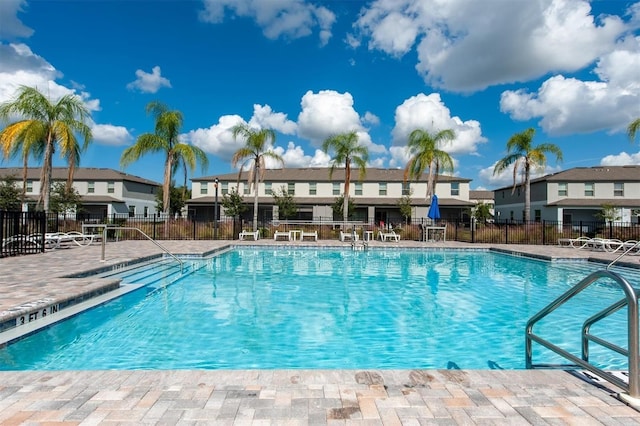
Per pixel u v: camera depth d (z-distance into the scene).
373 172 39.88
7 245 11.81
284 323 6.00
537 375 3.05
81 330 5.54
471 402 2.57
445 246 17.80
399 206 34.19
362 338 5.32
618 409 2.47
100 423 2.24
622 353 2.68
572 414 2.41
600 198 33.78
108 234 19.47
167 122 22.03
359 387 2.78
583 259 13.29
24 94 17.94
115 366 4.24
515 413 2.42
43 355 4.60
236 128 23.66
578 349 4.88
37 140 18.33
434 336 5.43
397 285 9.27
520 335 5.48
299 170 40.88
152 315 6.37
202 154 23.70
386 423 2.29
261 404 2.50
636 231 19.98
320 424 2.26
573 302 7.55
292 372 3.03
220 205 37.00
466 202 35.25
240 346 4.95
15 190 28.52
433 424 2.28
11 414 2.34
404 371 3.09
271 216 37.38
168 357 4.53
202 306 7.01
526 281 9.96
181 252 13.45
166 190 22.33
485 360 4.54
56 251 12.89
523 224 22.30
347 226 24.91
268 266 12.40
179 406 2.46
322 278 10.16
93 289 6.36
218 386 2.76
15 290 6.07
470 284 9.49
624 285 2.57
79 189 39.28
